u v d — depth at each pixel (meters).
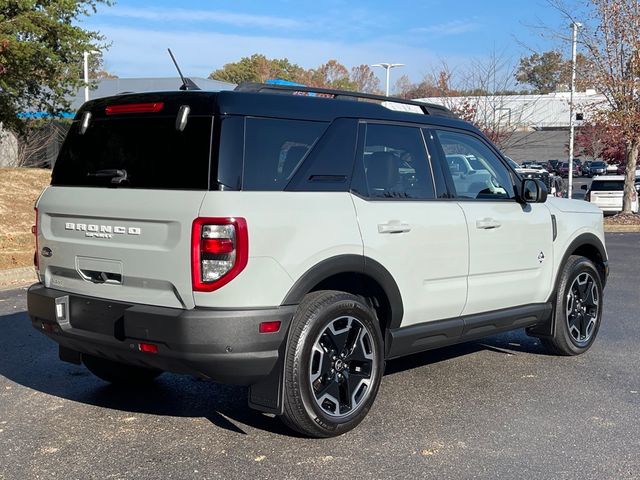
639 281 11.53
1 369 6.23
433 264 5.21
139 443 4.53
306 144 4.60
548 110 51.34
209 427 4.82
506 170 6.15
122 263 4.43
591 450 4.47
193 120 4.31
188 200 4.15
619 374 6.20
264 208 4.21
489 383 5.89
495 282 5.79
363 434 4.70
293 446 4.48
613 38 21.91
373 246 4.75
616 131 22.91
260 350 4.17
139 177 4.46
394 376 6.09
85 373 6.14
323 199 4.55
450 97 31.12
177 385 5.81
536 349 7.08
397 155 5.18
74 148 4.94
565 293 6.51
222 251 4.04
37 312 4.85
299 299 4.35
